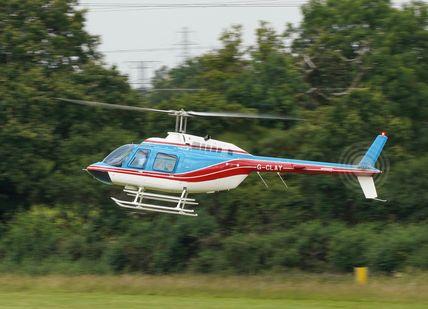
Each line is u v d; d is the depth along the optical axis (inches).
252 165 3661.4
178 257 4704.7
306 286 3521.2
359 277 3900.1
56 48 5231.3
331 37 5452.8
